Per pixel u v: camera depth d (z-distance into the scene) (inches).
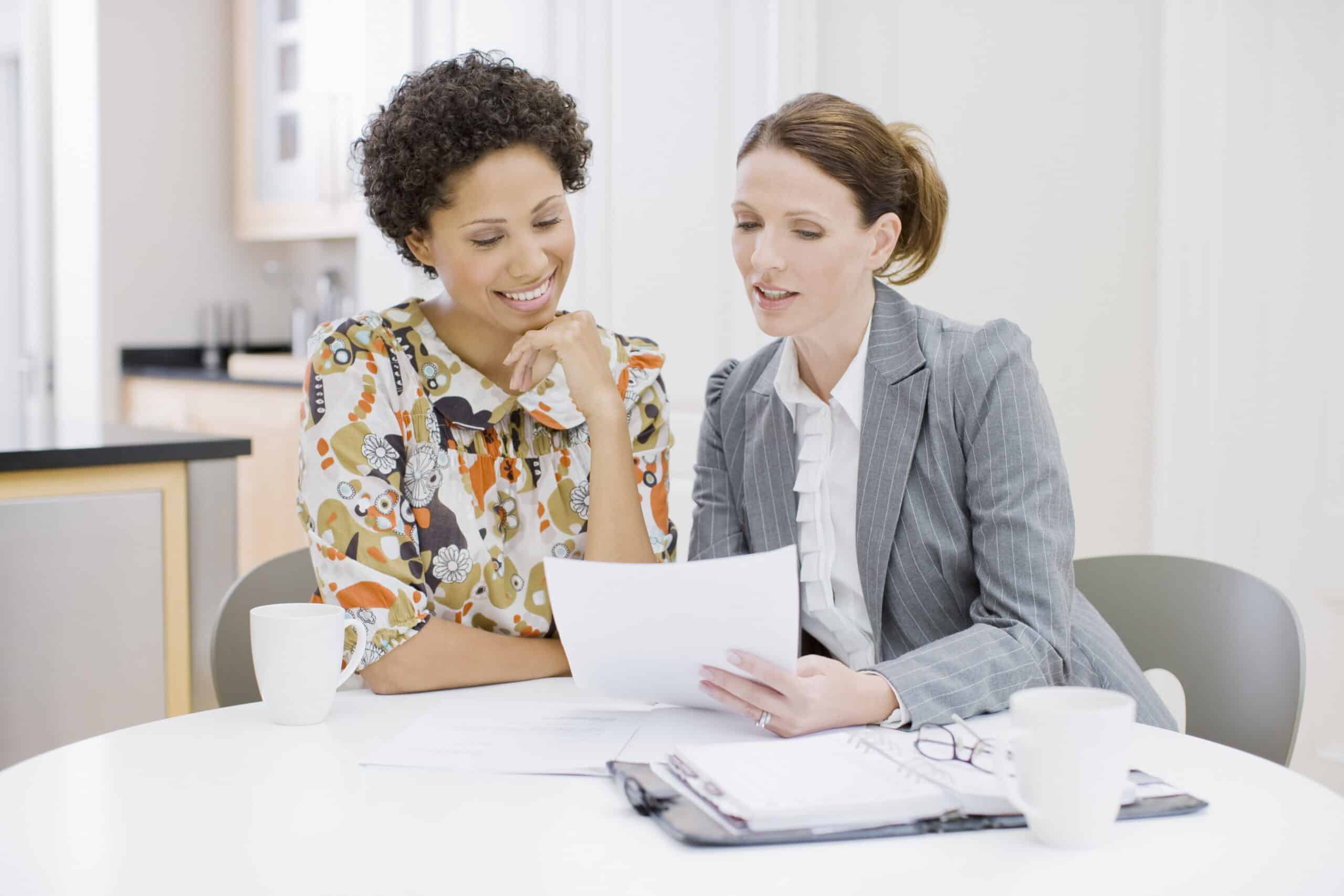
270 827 32.8
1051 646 45.7
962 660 43.1
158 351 191.2
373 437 50.7
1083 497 96.7
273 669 41.8
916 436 51.4
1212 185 89.2
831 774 33.4
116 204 185.8
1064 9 95.0
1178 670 58.6
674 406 111.6
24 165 198.2
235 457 91.4
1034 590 46.8
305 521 50.6
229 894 28.7
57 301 195.5
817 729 39.8
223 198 195.9
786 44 103.1
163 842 31.8
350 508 49.6
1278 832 32.2
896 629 53.3
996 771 32.4
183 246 192.5
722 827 31.6
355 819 33.4
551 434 54.8
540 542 54.0
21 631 82.0
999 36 97.9
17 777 36.9
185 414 178.4
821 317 50.4
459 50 124.5
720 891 28.7
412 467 52.1
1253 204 88.7
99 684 85.8
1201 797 34.7
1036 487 48.4
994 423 49.5
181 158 191.3
